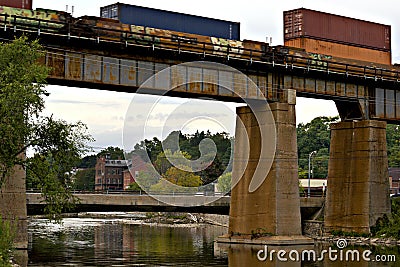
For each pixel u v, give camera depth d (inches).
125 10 2249.0
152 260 1925.4
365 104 2812.5
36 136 1482.5
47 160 1499.8
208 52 2359.7
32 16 2001.7
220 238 2561.5
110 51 2135.8
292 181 2506.2
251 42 2501.2
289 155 2516.0
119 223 4365.2
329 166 2881.4
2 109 1406.3
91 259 1929.1
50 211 1513.3
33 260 1871.3
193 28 2407.7
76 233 3149.6
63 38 2030.0
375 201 2728.8
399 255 2149.4
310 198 3056.1
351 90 2768.2
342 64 2652.6
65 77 2050.9
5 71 1434.5
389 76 2844.5
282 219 2464.3
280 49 2556.6
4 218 1935.3
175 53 2245.3
